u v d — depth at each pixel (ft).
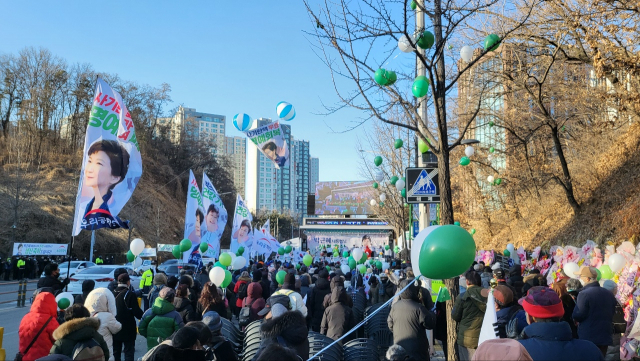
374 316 30.45
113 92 33.14
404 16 20.12
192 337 14.82
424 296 27.22
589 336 20.94
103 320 22.36
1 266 116.67
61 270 95.30
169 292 22.75
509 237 98.02
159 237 197.98
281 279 34.19
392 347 13.39
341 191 203.41
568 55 49.24
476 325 20.24
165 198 234.58
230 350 17.52
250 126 47.70
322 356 21.13
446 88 21.25
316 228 200.13
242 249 62.34
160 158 254.47
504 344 10.00
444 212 20.40
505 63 51.19
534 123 70.03
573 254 42.14
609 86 57.11
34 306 20.16
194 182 60.23
